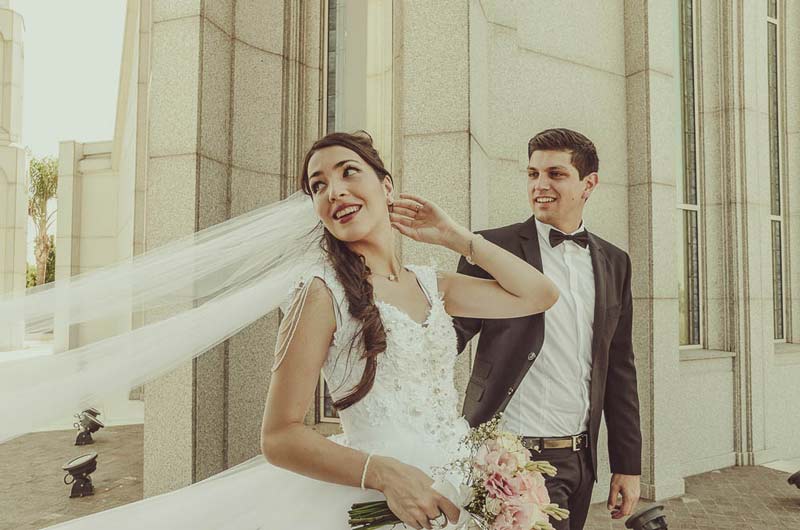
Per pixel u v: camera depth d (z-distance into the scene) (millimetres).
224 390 5039
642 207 5707
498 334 2586
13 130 19016
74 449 7211
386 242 1692
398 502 1343
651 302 5586
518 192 5172
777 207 8297
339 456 1376
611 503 2750
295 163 6160
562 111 5477
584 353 2639
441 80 4117
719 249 7070
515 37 5227
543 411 2574
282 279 2180
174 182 4887
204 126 4934
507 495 1324
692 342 7102
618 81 5848
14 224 18734
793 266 8281
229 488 1795
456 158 4043
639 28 5766
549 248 2783
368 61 6797
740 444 6754
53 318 1965
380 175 1649
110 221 16422
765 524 4875
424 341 1600
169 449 4652
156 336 2064
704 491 5738
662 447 5562
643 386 5602
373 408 1540
